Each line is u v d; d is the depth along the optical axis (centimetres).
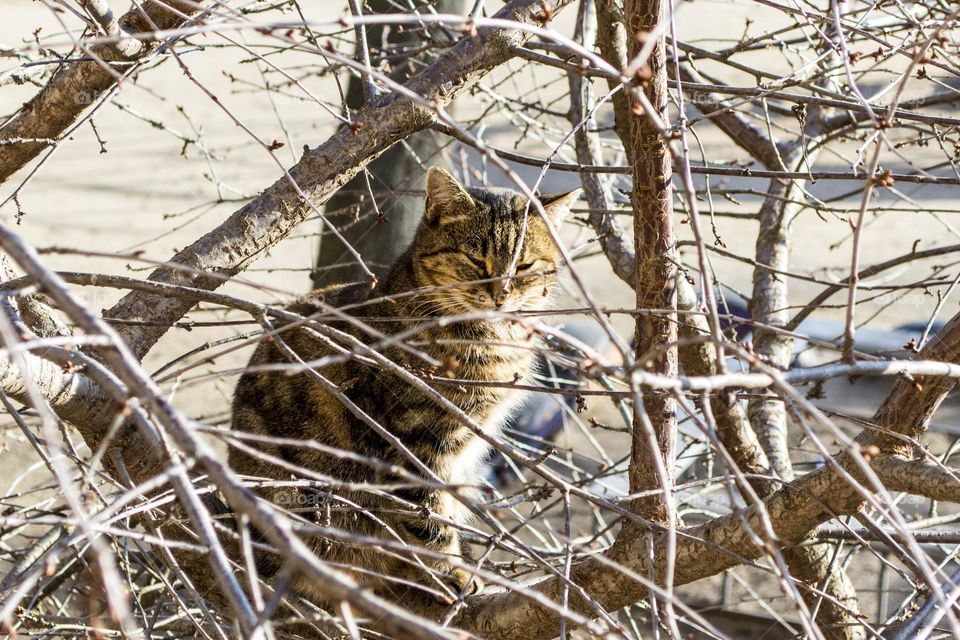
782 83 846
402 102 861
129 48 801
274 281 2319
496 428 1056
